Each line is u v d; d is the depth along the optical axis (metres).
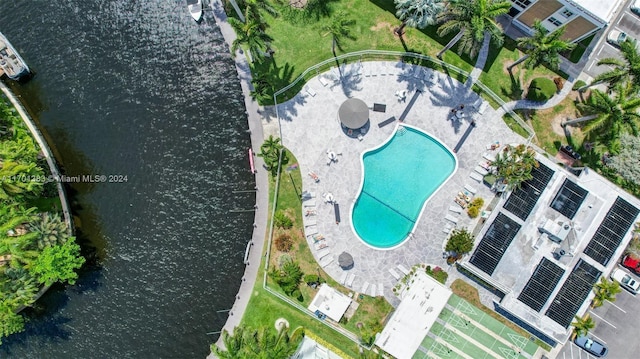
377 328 55.25
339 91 56.91
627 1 57.25
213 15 58.72
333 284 55.94
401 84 56.97
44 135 58.50
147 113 58.62
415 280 54.16
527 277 52.84
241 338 49.56
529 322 52.53
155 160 58.41
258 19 49.41
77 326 58.22
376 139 56.50
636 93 48.28
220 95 58.50
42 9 59.09
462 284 56.06
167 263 58.00
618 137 49.53
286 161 56.62
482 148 56.47
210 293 57.59
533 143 56.47
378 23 57.34
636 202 53.16
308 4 57.47
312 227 56.16
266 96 56.56
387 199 56.91
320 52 57.25
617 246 52.94
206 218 57.97
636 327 55.72
